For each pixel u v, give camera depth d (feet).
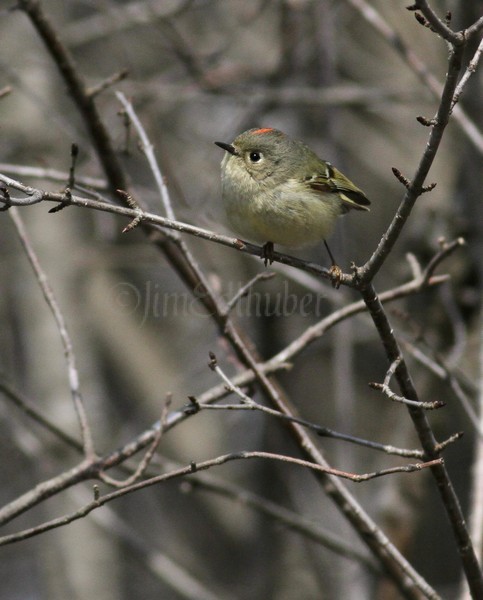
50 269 46.26
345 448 36.65
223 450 48.98
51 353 45.03
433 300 37.70
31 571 49.98
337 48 49.49
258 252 20.06
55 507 44.27
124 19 43.47
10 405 43.09
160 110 49.03
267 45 52.60
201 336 50.78
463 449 44.34
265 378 24.26
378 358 49.29
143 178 46.80
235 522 48.44
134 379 49.49
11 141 44.91
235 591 47.14
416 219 41.47
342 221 39.50
